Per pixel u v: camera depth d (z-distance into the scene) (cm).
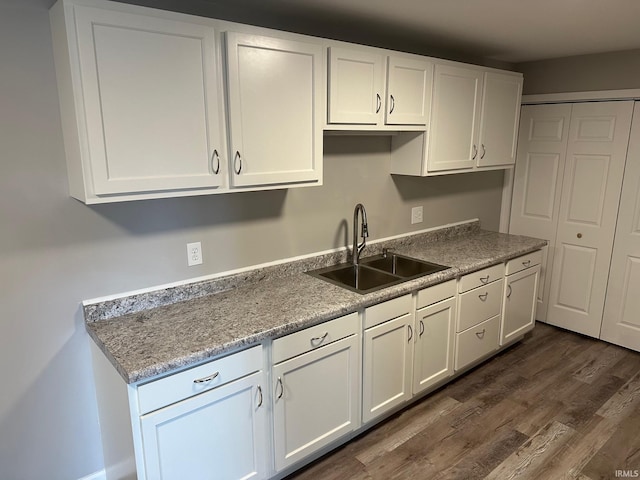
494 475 219
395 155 296
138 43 158
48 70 171
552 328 393
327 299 218
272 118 197
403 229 323
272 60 192
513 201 404
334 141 266
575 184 362
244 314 199
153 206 204
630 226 337
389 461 228
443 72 269
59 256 185
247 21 216
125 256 200
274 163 202
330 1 202
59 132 177
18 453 189
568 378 308
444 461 228
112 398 177
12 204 172
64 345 192
